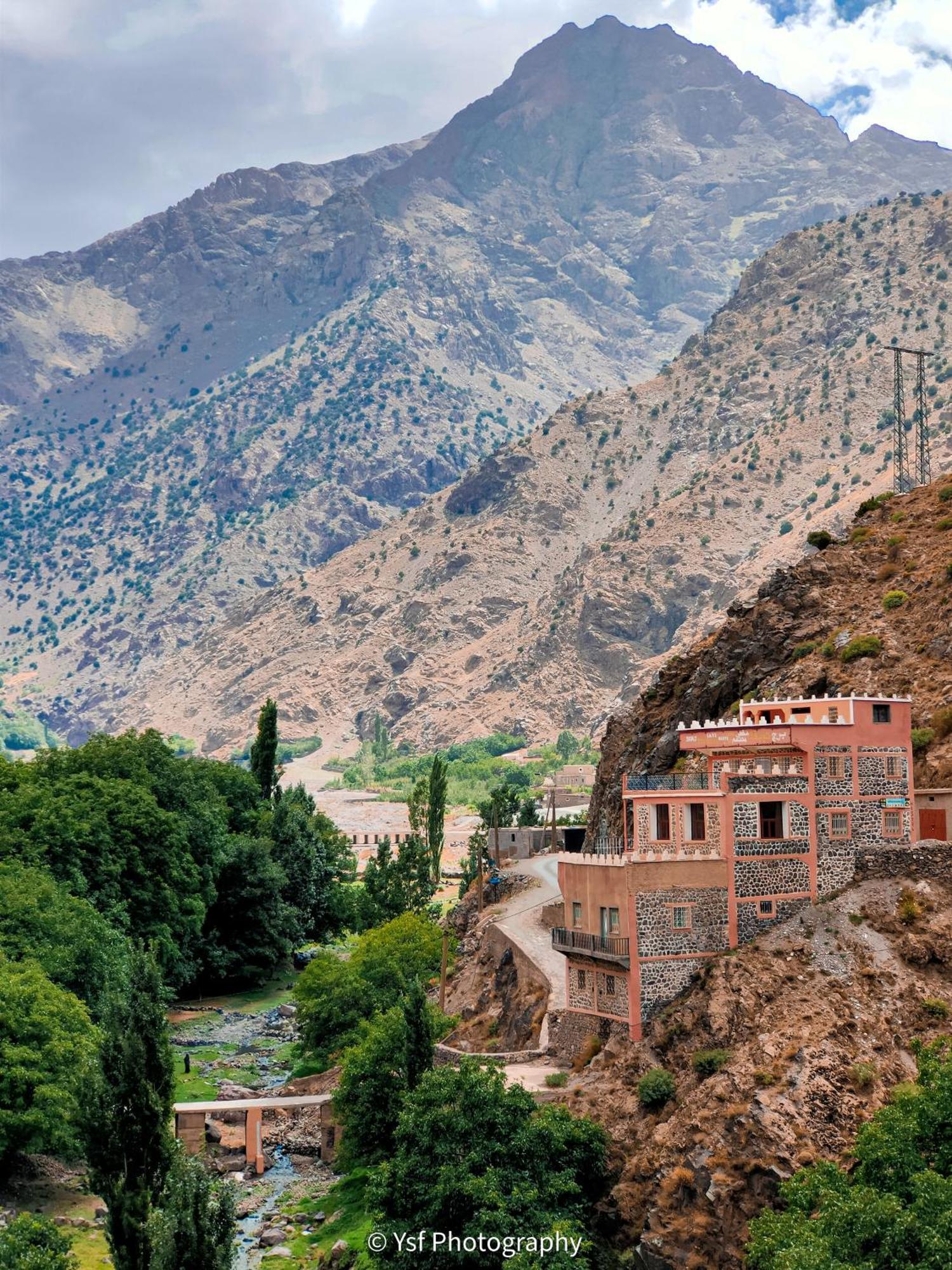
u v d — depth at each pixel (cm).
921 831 12625
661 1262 9569
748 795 11519
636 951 11131
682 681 18900
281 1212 11981
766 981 10869
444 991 14912
